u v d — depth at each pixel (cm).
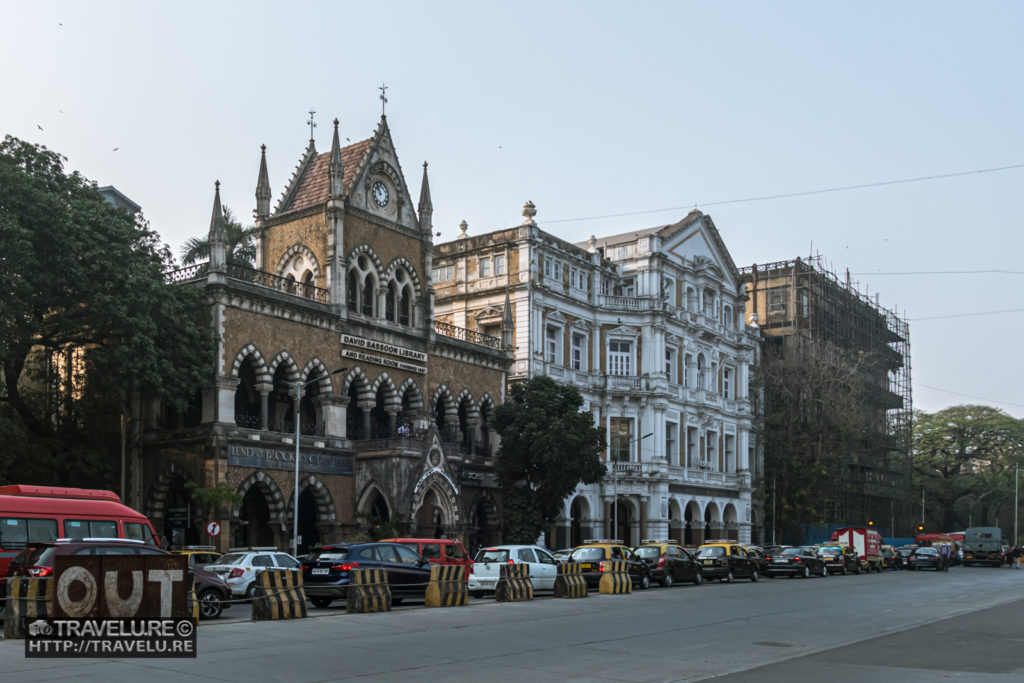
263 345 4500
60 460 4109
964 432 11606
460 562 3294
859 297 10506
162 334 4053
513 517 5425
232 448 4275
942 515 12481
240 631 2114
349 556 2830
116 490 4447
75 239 3844
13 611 1945
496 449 5941
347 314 4941
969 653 1969
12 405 4191
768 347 9506
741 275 9281
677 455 7444
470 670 1664
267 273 4631
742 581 4844
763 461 8719
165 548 2784
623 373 7181
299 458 4422
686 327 7669
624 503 7175
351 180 5166
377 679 1553
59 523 2544
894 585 4434
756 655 1925
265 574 2406
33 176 3891
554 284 6725
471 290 6725
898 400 10894
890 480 10462
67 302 3959
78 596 1720
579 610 2783
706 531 7950
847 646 2086
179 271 4531
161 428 4466
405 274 5447
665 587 4106
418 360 5384
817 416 8544
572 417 5375
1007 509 12125
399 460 4750
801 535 9156
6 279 3506
